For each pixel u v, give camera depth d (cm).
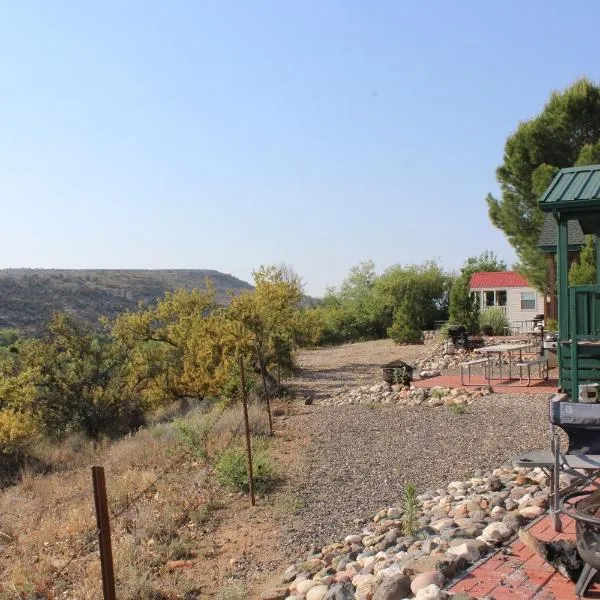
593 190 881
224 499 905
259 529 790
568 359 929
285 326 2078
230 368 1700
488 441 1078
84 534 802
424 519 700
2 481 1293
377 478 942
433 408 1427
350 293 5362
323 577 598
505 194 2588
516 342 2439
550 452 595
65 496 1035
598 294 981
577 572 470
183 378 1783
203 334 1767
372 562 591
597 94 2466
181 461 1129
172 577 669
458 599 443
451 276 4441
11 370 1756
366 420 1352
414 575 501
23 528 901
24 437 1441
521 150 2520
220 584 652
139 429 1641
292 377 2156
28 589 657
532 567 500
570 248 1916
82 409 1730
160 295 7162
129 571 663
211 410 1648
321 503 859
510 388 1572
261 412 1438
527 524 599
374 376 2188
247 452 933
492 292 3844
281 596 585
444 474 926
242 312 1761
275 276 2006
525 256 2552
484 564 512
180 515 841
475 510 690
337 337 4278
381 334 4388
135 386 1828
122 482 1017
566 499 516
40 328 1805
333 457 1075
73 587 658
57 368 1750
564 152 2500
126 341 1862
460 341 2436
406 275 4409
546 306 2511
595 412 518
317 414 1474
